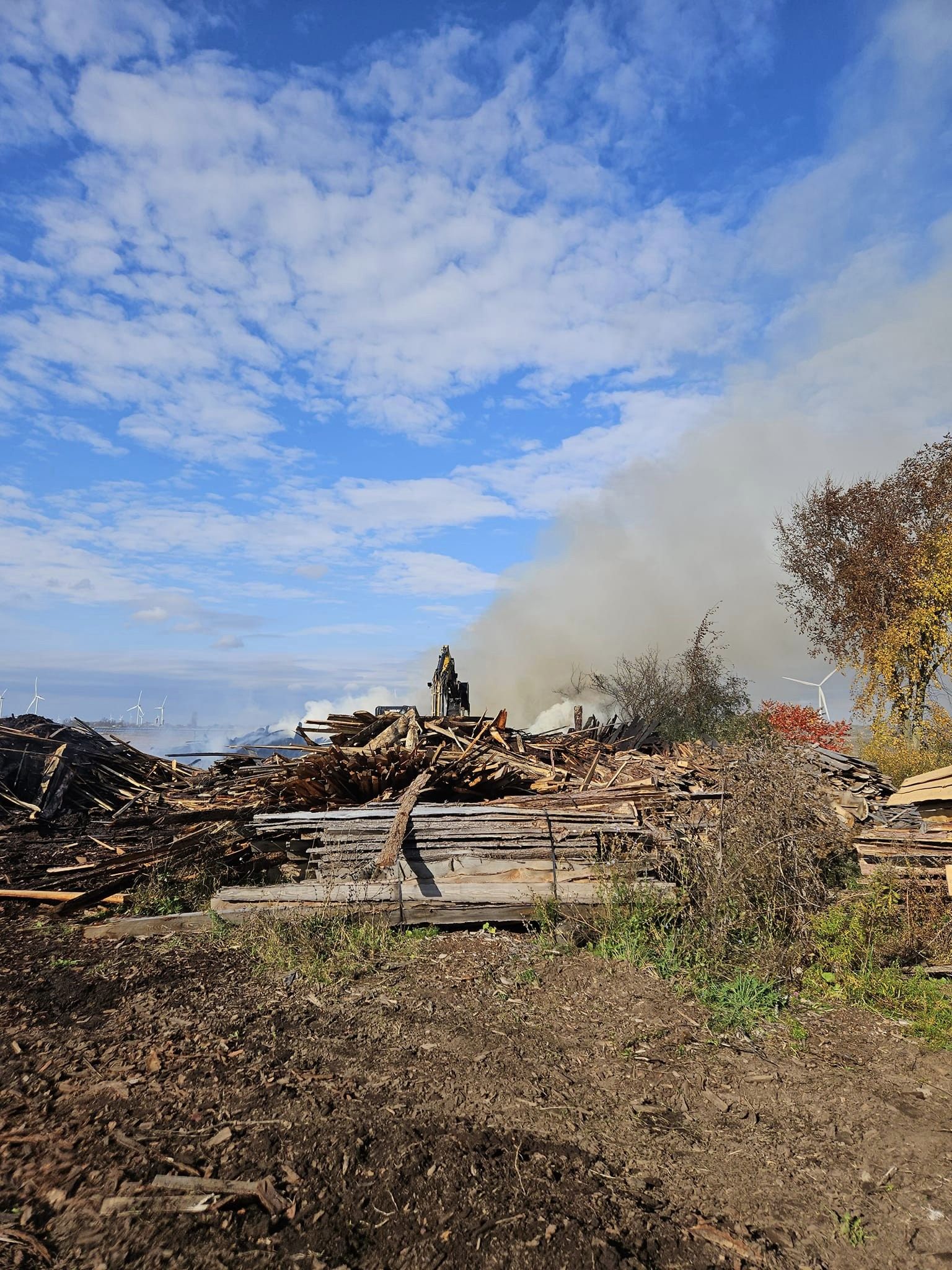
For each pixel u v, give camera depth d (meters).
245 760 14.56
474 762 9.98
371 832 8.01
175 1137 3.69
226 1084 4.28
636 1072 4.67
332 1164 3.50
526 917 7.38
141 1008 5.45
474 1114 4.05
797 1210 3.36
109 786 15.01
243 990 5.86
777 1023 5.50
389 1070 4.54
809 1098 4.41
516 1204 3.27
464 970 6.36
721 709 20.80
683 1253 3.03
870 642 25.91
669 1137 3.93
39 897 8.28
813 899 7.43
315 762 9.39
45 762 14.54
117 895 8.47
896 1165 3.72
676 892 7.50
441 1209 3.21
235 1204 3.18
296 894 7.54
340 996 5.77
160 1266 2.83
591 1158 3.69
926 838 8.13
